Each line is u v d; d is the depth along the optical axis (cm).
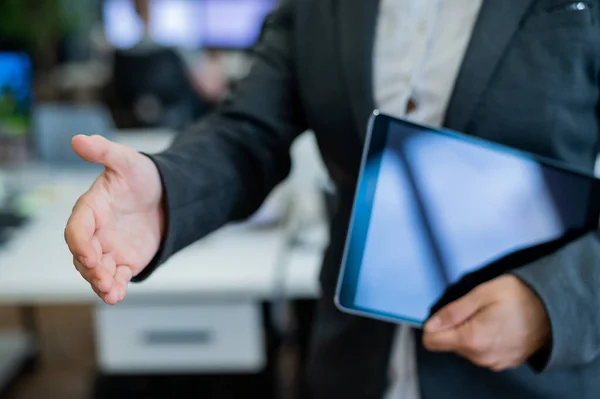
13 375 215
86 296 121
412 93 64
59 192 182
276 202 153
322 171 171
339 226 74
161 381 148
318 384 79
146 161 51
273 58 72
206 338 136
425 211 58
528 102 59
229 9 396
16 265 130
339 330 75
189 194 55
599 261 58
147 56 271
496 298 54
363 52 63
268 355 154
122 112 276
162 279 121
